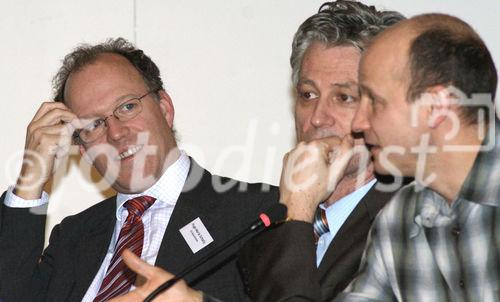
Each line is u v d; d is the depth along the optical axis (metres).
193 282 7.36
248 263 6.47
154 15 9.56
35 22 9.63
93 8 9.60
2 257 7.95
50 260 8.20
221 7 9.51
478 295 5.53
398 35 5.73
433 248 5.80
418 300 5.84
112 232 8.09
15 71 9.62
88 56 8.25
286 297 6.05
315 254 6.38
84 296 7.80
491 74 5.66
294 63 7.37
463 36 5.65
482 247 5.53
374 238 6.16
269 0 9.45
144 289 5.88
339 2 7.41
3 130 9.60
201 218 7.69
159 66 9.53
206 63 9.51
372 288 6.09
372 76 5.74
